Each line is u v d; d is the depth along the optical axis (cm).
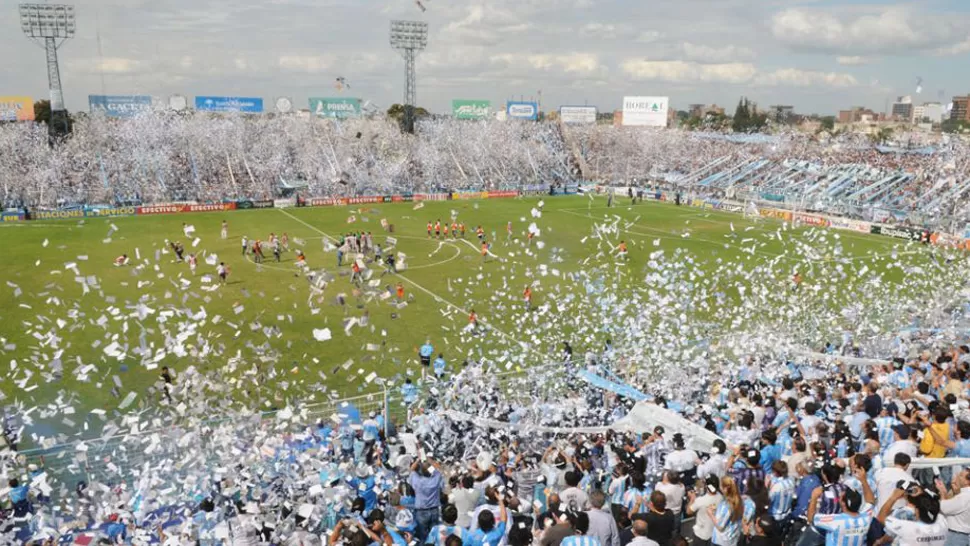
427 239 6022
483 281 4428
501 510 1056
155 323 3288
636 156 11894
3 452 1694
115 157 8350
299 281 4294
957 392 1611
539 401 2114
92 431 2202
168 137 8844
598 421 1984
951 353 2039
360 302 2591
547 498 1241
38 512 1452
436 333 3366
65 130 9081
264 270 4588
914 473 1094
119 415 2138
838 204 7631
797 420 1418
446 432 1866
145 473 1546
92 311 3509
